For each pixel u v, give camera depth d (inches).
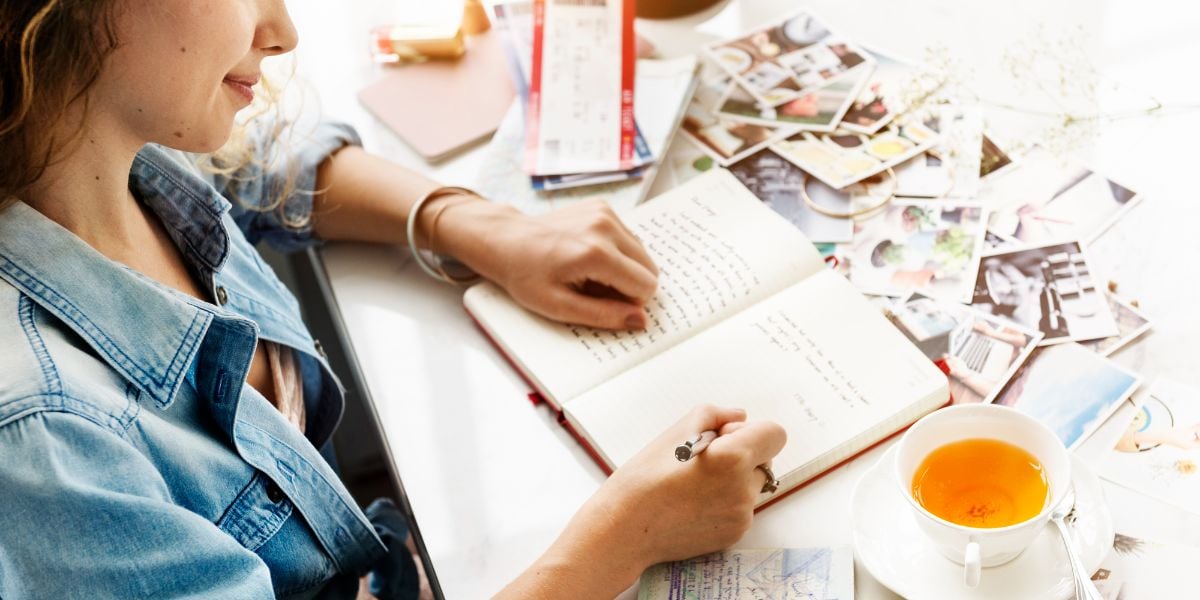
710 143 41.7
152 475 26.1
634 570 29.0
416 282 39.5
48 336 25.9
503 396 35.2
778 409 31.9
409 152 43.5
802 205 38.7
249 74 28.2
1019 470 27.2
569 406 33.1
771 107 42.5
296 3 50.0
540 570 29.0
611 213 37.0
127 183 28.7
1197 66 39.8
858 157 39.9
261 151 40.8
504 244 36.7
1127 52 41.1
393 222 39.4
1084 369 32.0
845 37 44.4
